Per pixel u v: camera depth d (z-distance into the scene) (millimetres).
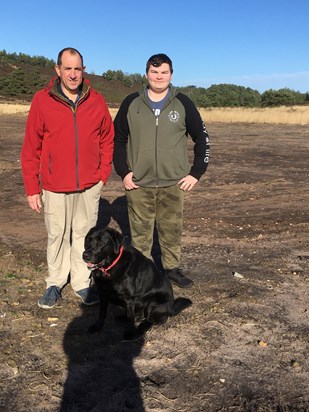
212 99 65562
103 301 3873
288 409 2963
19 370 3330
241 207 8445
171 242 4711
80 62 3709
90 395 3074
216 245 6277
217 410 2939
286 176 11555
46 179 4082
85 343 3709
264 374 3324
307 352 3621
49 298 4293
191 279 5035
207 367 3393
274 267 5457
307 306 4426
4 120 30125
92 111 3980
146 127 4230
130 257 3756
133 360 3475
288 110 42781
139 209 4570
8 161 13648
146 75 4109
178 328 3945
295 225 7230
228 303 4430
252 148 17562
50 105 3857
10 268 5246
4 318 4078
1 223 7227
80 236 4379
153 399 3035
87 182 4129
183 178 4453
